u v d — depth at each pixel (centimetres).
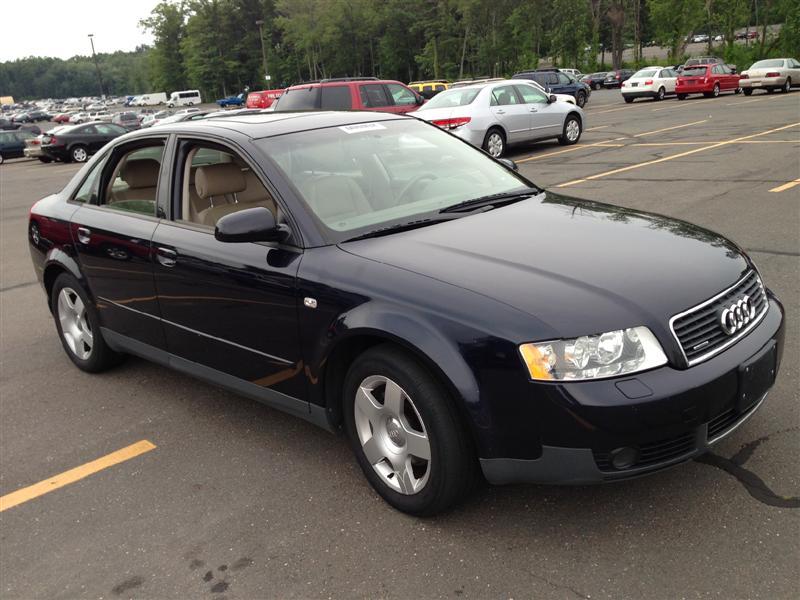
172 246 363
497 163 414
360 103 1586
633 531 264
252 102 3042
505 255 284
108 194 436
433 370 255
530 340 240
